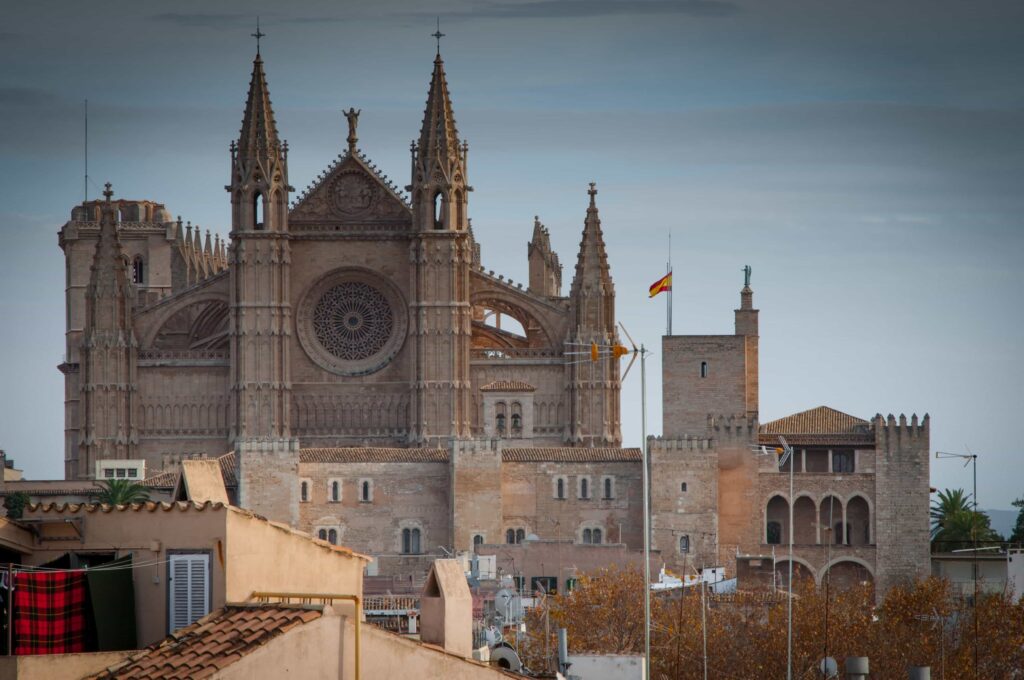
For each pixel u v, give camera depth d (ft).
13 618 363.35
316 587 374.22
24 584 364.58
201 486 407.23
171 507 368.48
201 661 331.77
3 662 347.15
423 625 368.27
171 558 366.84
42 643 364.58
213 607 364.58
